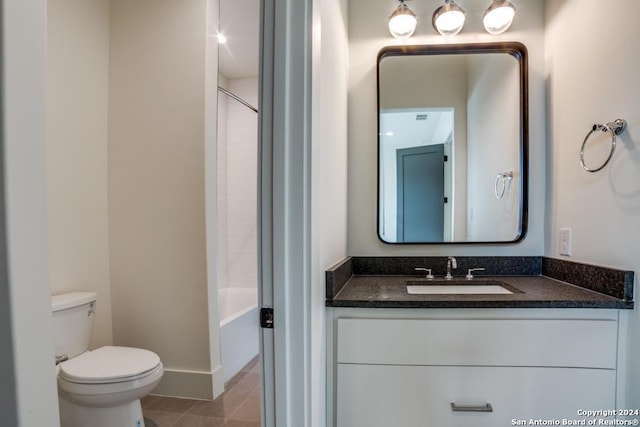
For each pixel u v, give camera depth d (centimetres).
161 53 200
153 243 201
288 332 84
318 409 96
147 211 201
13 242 31
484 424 112
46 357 33
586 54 134
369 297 117
